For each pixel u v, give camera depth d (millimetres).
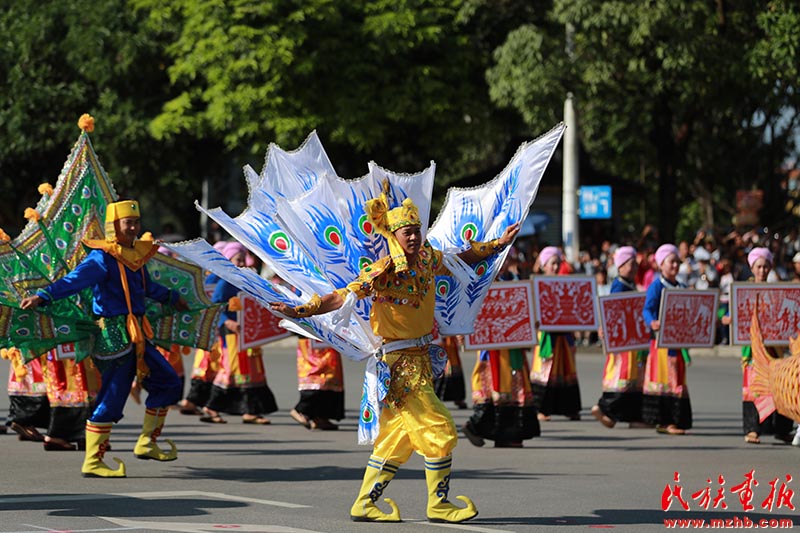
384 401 14422
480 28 52469
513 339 22141
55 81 60562
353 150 54250
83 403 20672
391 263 14133
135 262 17984
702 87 46250
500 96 47469
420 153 55250
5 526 13734
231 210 66688
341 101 49406
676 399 24703
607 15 43562
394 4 49625
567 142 47531
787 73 44969
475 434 22422
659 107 49938
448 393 29281
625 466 19844
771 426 23219
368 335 14641
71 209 19281
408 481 18000
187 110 53281
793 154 72000
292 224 14250
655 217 78938
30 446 21438
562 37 47438
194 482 17531
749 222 49719
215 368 26797
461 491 17031
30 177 65750
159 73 57625
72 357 20219
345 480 17906
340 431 24906
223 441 22906
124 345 17828
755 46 45094
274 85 48906
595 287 25609
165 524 13938
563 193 51844
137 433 23562
